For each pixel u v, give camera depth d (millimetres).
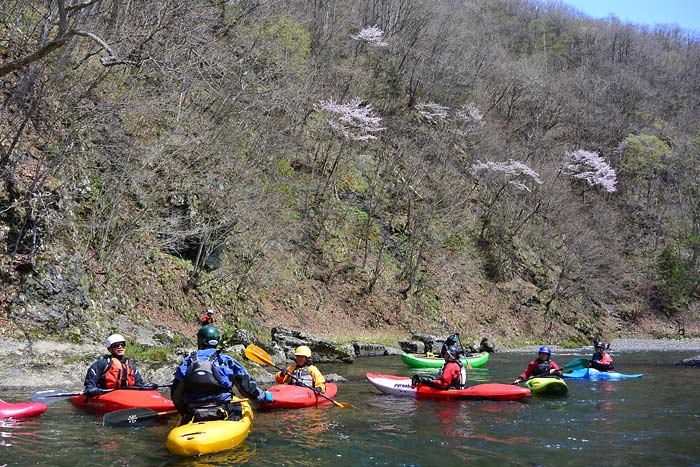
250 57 23828
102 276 14922
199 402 6461
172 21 17188
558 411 9172
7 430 6844
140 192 16609
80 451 6000
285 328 18375
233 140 19422
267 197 20125
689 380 13859
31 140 14750
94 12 16828
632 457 6363
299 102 25828
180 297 17203
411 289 27094
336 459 6000
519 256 33469
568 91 49500
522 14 74000
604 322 33750
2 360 10555
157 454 5945
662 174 47625
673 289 37906
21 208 13164
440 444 6773
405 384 10688
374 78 36844
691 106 58719
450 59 41062
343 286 25078
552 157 42125
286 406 8859
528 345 27219
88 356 11469
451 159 34000
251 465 5645
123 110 15727
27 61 11000
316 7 32594
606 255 36375
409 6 39969
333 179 28531
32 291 12500
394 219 29719
